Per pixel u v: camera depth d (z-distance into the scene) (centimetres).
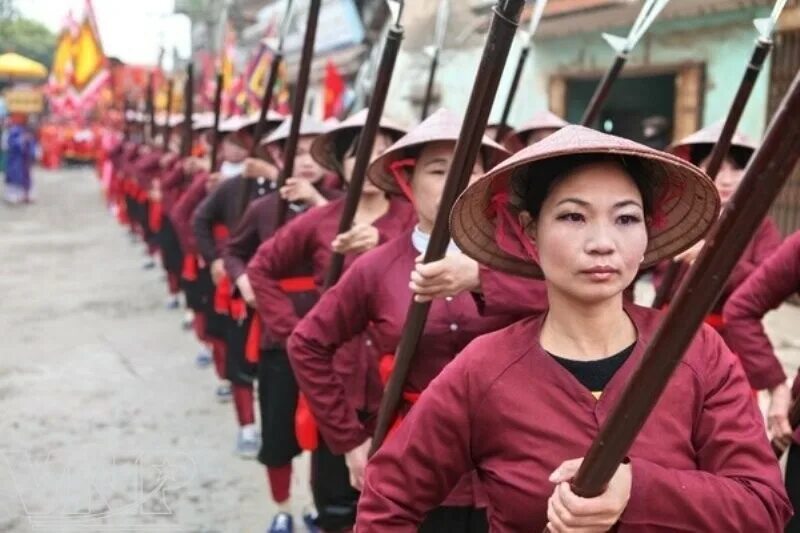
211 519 341
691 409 138
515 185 147
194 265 527
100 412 462
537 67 829
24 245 1107
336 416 230
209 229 429
